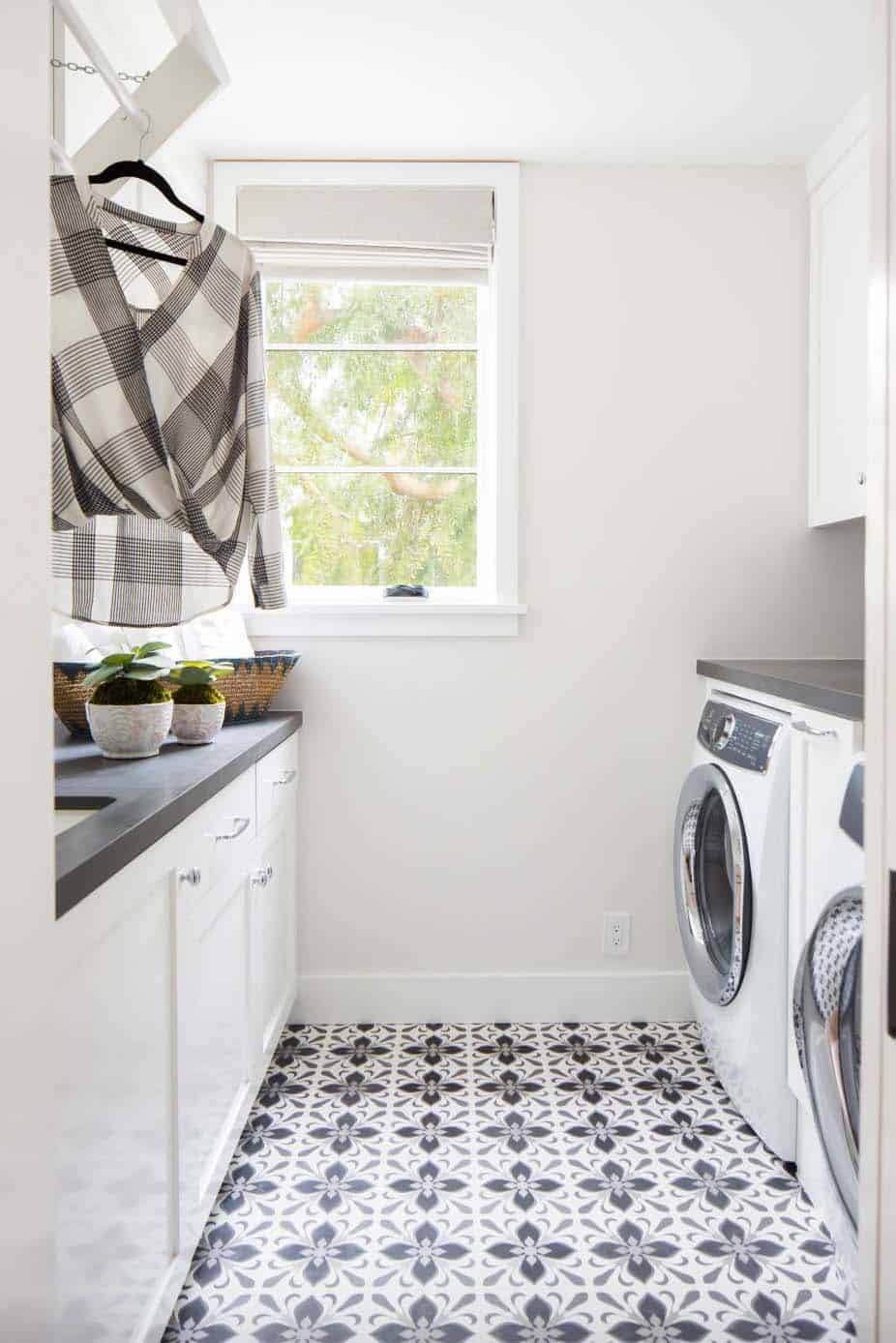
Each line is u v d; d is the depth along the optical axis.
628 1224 1.89
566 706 2.84
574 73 2.32
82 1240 1.07
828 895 1.69
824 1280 1.73
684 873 2.53
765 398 2.82
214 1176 1.73
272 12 2.07
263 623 2.80
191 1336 1.58
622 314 2.80
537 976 2.85
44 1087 0.82
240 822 1.87
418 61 2.27
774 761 2.06
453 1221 1.89
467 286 2.90
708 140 2.65
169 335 1.69
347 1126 2.25
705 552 2.83
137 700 1.83
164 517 1.65
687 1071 2.53
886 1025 0.85
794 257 2.80
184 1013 1.49
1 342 0.73
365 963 2.85
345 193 2.78
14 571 0.75
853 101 2.45
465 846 2.84
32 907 0.80
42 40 0.80
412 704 2.83
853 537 2.84
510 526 2.80
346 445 2.92
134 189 2.10
